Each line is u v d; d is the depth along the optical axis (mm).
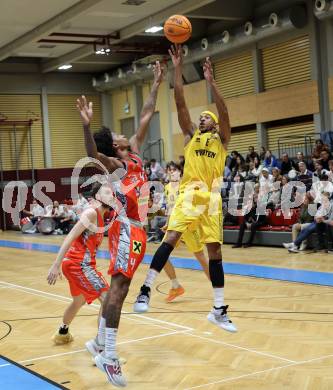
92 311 7242
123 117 24125
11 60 23453
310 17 15961
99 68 23906
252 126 18516
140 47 20266
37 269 11562
